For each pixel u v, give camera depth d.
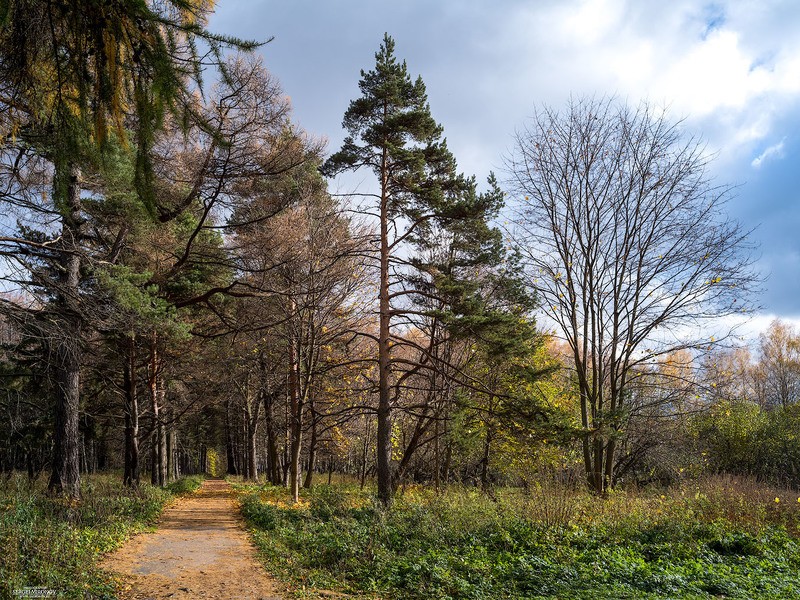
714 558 11.97
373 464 34.81
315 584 8.84
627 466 24.41
